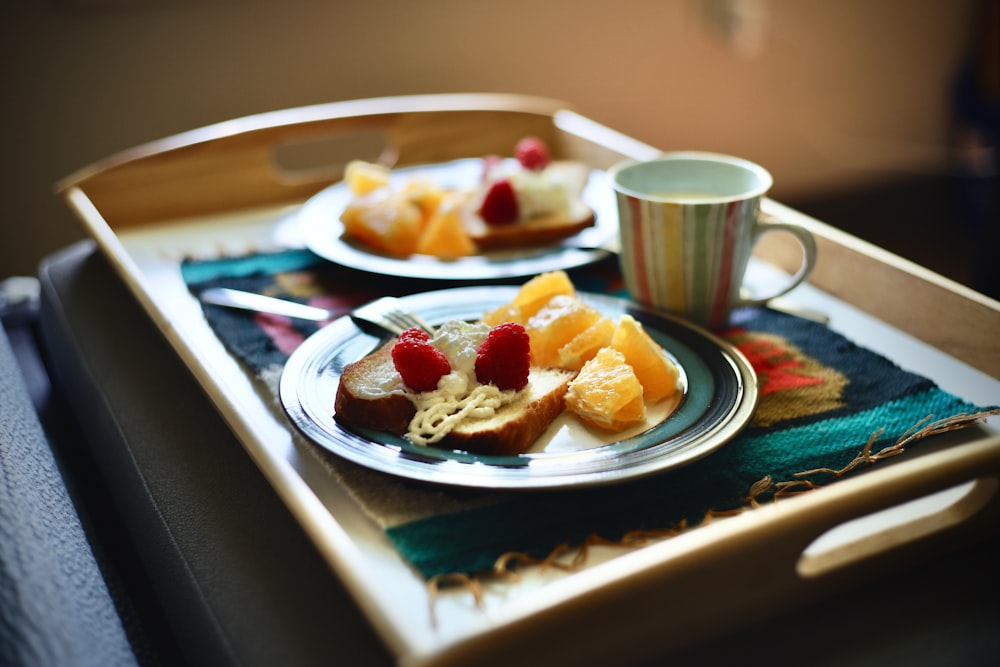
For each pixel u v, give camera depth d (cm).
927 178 246
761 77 219
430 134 106
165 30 152
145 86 153
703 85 212
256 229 95
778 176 234
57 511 64
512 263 81
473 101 114
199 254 89
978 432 65
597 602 51
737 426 62
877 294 78
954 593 59
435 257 83
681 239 73
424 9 174
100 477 81
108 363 78
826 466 62
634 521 59
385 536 59
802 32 220
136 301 84
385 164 106
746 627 57
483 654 50
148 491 67
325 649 56
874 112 239
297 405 64
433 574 57
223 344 75
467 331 66
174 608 63
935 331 74
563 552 58
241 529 63
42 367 95
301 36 163
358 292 81
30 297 102
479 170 100
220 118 161
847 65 230
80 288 88
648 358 66
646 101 206
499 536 58
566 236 86
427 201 88
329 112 102
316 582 59
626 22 196
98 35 147
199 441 69
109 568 72
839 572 58
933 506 62
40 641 53
